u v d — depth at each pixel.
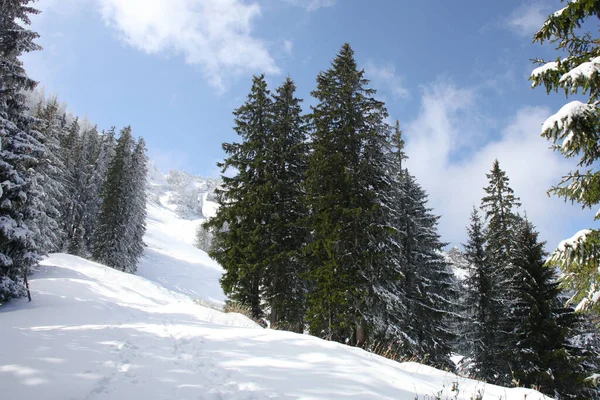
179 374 5.41
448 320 20.62
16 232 13.25
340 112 15.40
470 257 21.94
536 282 16.08
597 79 5.70
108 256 34.97
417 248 19.80
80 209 40.19
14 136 14.30
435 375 8.48
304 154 17.31
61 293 15.87
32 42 14.62
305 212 16.92
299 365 6.14
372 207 13.35
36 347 6.25
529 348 15.09
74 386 4.58
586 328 15.55
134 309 14.06
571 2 6.21
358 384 5.41
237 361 6.19
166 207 151.75
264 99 18.61
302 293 16.80
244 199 16.84
